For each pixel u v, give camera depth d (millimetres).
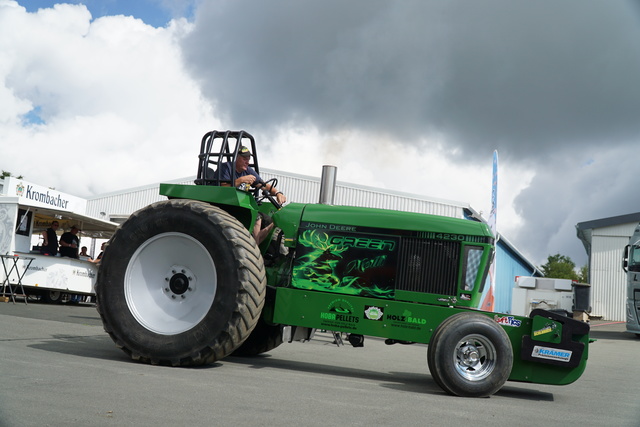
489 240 5508
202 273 5652
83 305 17344
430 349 4973
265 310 5789
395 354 8891
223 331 5277
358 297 5523
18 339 6371
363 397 4406
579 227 31141
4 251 14977
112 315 5594
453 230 5547
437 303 5492
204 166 6125
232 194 5836
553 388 6082
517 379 5180
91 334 7602
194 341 5324
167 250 5715
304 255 5781
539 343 5137
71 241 17125
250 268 5355
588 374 7742
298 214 5891
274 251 6195
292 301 5656
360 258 5664
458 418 3867
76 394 3668
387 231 5656
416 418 3742
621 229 30453
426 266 5555
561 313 5371
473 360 4945
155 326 5555
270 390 4355
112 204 30000
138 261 5734
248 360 6430
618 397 5664
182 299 5668
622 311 30047
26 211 15562
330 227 5766
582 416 4367
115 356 5734
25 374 4227
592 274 30578
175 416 3283
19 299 16172
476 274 5480
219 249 5391
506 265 31000
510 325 5227
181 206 5621
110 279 5680
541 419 4086
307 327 5836
